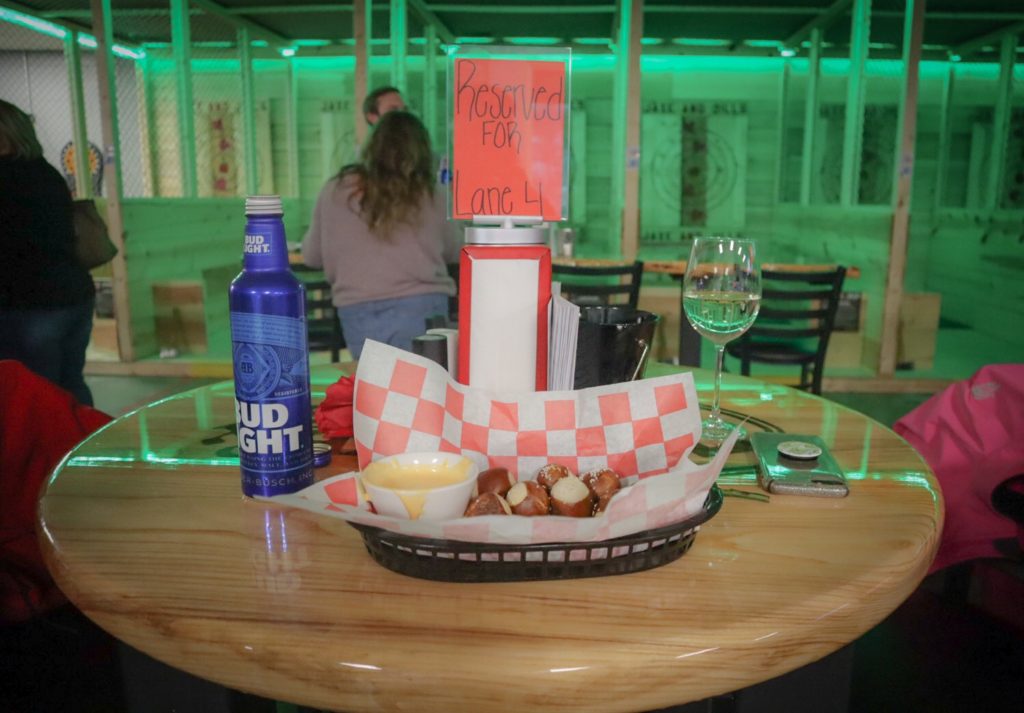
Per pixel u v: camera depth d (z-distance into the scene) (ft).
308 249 8.32
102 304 16.99
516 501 2.27
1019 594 3.76
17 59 27.71
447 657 1.82
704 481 2.11
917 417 4.21
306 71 26.84
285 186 27.37
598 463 2.54
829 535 2.50
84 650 4.04
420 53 24.00
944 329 22.52
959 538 3.85
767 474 2.94
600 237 27.50
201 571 2.23
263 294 2.58
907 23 14.73
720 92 26.84
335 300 8.20
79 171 22.06
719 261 3.75
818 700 2.37
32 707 3.71
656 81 26.89
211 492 2.86
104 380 16.08
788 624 1.95
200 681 2.33
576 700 1.80
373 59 23.09
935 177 25.77
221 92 24.63
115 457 3.26
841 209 18.63
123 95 26.32
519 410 2.55
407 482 2.29
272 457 2.72
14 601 3.68
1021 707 3.58
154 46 22.59
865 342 16.69
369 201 7.68
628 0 16.53
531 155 2.90
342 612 2.01
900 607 4.22
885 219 15.57
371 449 2.53
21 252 8.78
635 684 1.81
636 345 2.92
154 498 2.79
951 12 19.69
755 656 1.89
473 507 2.19
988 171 23.81
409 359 2.55
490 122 2.89
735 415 3.98
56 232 9.00
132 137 26.66
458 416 2.56
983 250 21.76
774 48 25.13
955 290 23.73
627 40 16.01
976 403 3.93
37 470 3.95
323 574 2.22
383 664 1.80
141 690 2.37
